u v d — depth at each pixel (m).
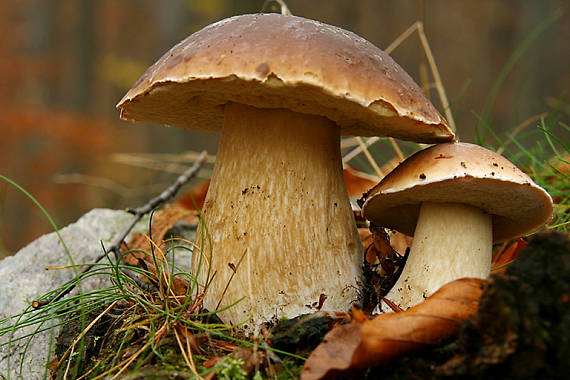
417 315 0.43
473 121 1.78
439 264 0.47
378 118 0.46
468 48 2.08
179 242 0.61
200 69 0.44
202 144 2.13
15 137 1.55
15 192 1.55
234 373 0.44
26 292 0.55
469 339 0.42
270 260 0.47
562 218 0.56
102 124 1.70
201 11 2.53
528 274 0.42
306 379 0.42
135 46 2.76
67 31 2.17
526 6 1.90
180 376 0.45
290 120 0.48
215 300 0.48
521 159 0.69
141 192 1.10
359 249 0.50
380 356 0.43
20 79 1.75
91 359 0.48
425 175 0.45
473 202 0.47
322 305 0.47
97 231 0.61
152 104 0.49
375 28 2.09
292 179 0.48
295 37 0.45
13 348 0.51
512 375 0.41
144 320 0.48
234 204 0.48
